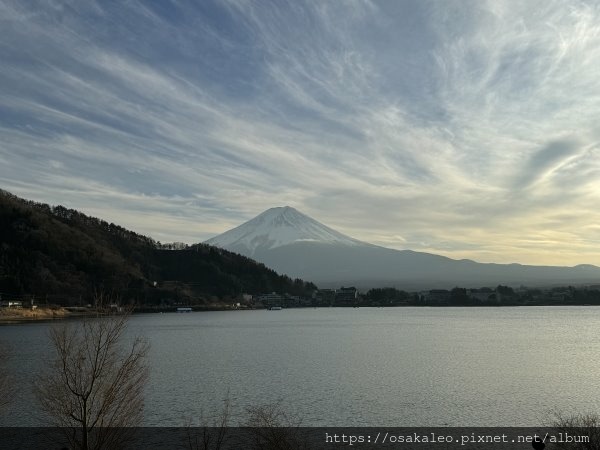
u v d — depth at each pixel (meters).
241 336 146.00
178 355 97.44
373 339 134.12
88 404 27.22
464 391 59.47
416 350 105.62
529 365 81.62
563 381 66.19
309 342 125.88
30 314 198.25
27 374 61.69
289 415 48.38
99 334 27.02
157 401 53.81
